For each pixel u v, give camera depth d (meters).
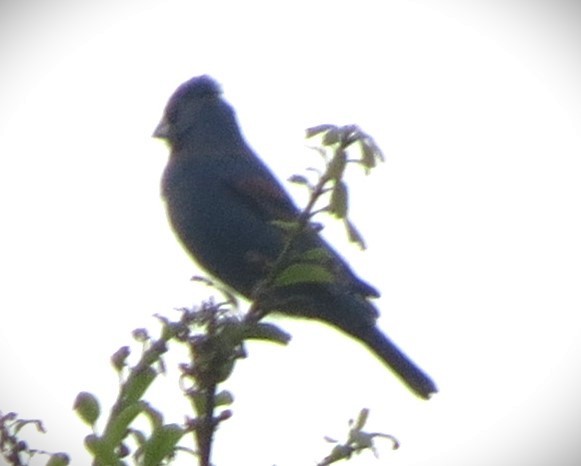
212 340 6.09
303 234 6.81
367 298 11.67
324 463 5.84
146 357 5.97
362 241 6.46
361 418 5.93
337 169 6.39
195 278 6.70
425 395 11.85
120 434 5.66
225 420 5.88
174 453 5.75
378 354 11.93
